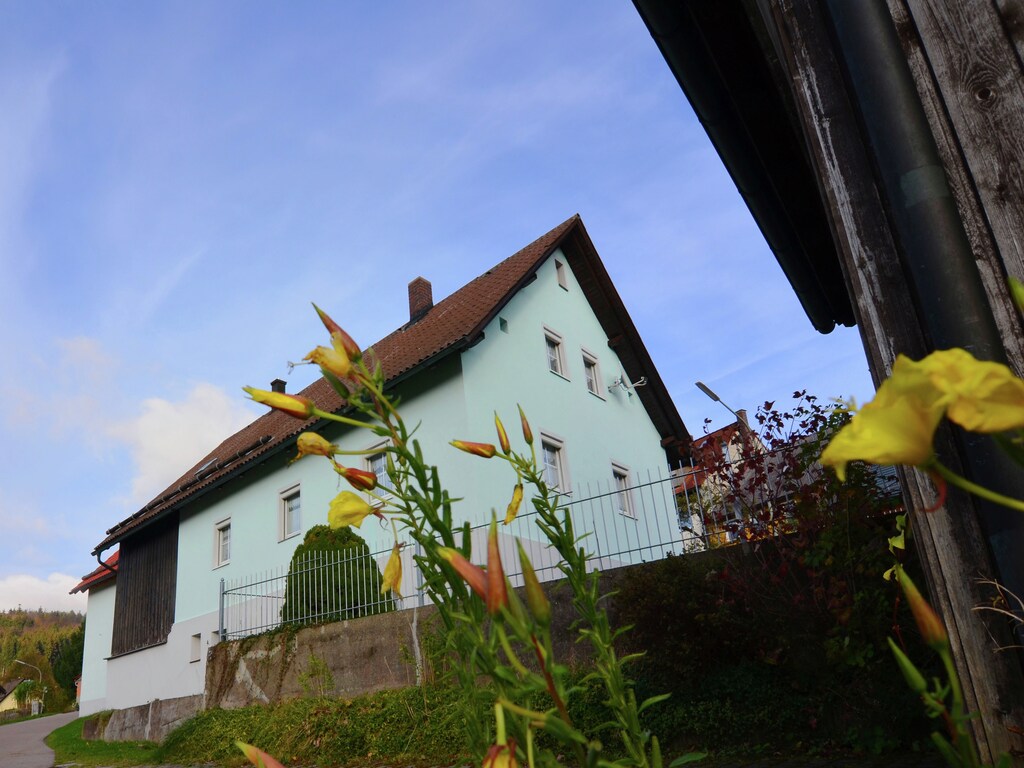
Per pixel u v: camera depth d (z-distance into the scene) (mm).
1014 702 1637
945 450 1774
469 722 1011
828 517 4910
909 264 1654
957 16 1927
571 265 17344
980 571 1696
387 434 1065
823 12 2166
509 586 681
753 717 4980
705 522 6633
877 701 4625
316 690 8461
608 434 16281
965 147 1858
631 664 5484
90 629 21234
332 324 1113
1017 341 1713
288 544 14531
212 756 8414
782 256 5781
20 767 10141
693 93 4441
